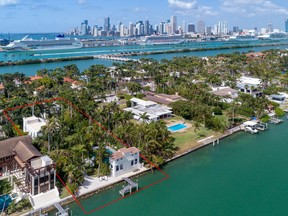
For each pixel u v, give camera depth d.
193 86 175.50
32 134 110.25
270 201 79.75
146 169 93.62
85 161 91.06
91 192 80.19
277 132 131.38
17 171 86.06
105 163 89.88
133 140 102.44
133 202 78.62
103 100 166.38
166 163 100.31
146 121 130.12
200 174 93.69
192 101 156.62
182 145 112.88
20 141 90.25
